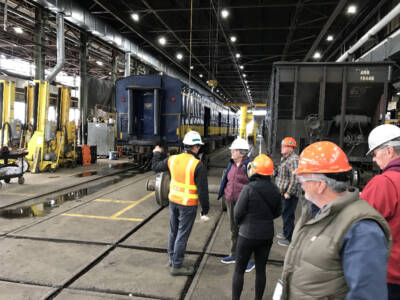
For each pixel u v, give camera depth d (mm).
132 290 3145
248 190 2633
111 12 13383
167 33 17531
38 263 3715
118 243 4426
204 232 4996
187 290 3182
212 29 16312
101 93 18250
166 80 10750
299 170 1282
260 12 14672
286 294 1322
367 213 1083
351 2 12227
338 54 20766
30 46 17219
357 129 6938
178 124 10750
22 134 11367
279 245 4434
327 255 1133
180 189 3408
